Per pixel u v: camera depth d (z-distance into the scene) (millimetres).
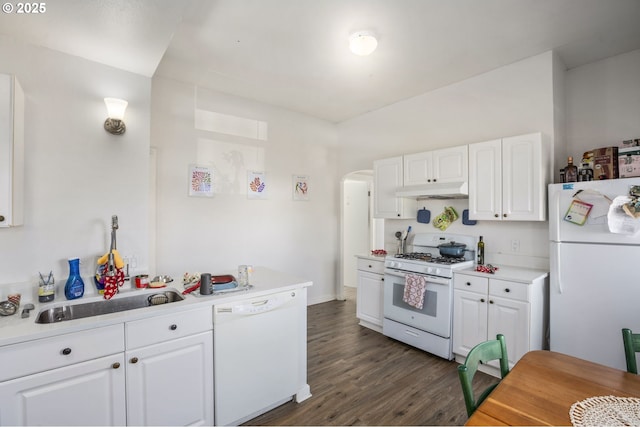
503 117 3037
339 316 4137
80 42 1905
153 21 1725
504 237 3025
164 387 1709
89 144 2080
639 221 2033
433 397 2297
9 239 1819
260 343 2061
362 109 4336
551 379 1204
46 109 1939
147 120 2309
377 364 2805
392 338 3395
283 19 2291
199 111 3531
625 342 1326
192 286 2072
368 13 2215
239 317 1968
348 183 5898
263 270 2809
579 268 2277
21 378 1346
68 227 1997
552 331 2398
